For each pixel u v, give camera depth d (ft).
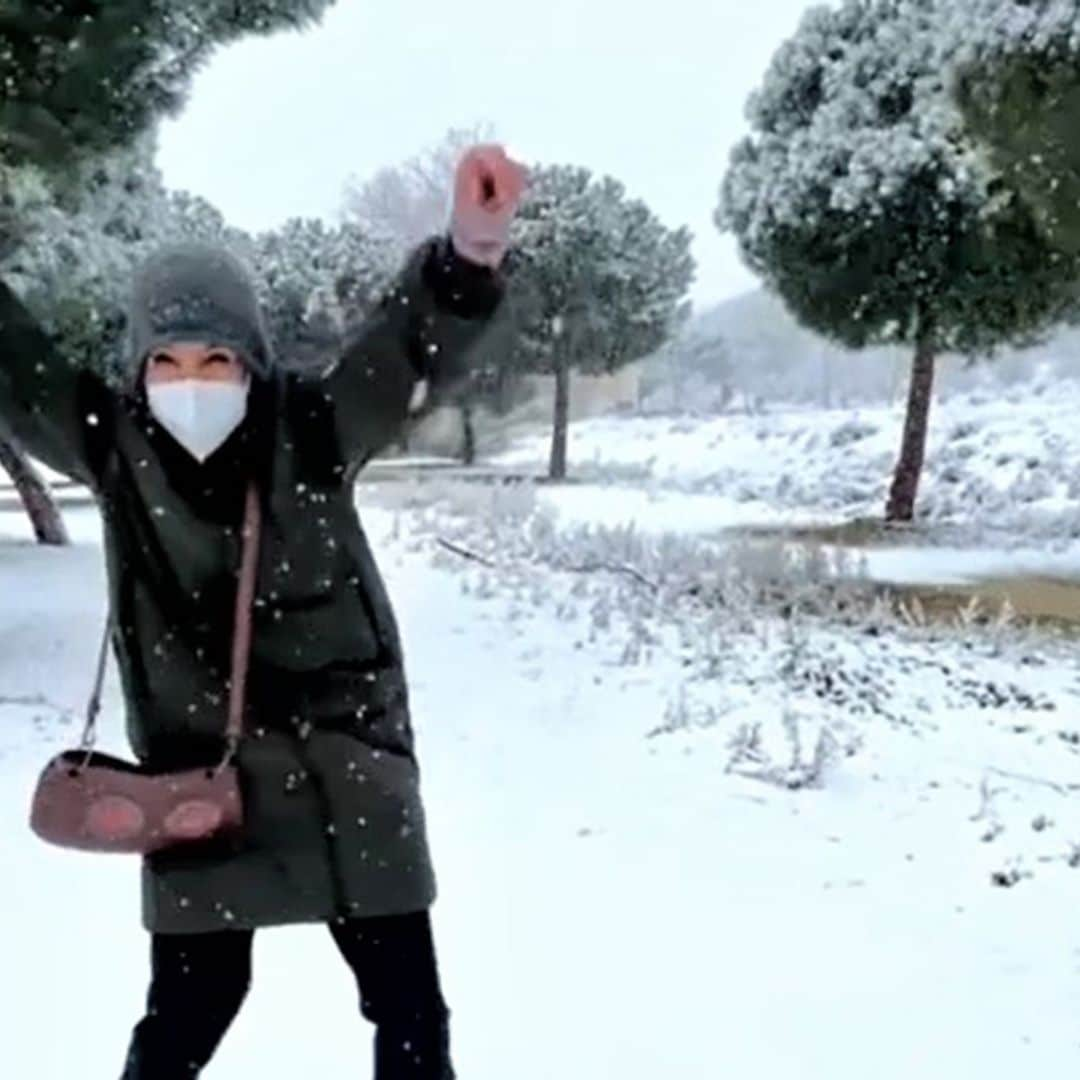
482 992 14.02
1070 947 15.40
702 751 24.04
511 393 114.11
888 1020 13.46
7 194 30.14
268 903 8.74
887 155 66.64
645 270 107.55
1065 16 30.76
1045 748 26.25
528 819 20.07
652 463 107.45
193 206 72.08
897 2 68.44
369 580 8.95
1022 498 82.79
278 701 8.69
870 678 31.48
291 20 25.96
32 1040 12.94
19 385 8.73
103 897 16.47
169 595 8.67
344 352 8.70
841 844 19.17
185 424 8.38
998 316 68.95
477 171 8.32
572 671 30.55
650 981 14.33
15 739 24.06
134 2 23.88
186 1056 8.98
